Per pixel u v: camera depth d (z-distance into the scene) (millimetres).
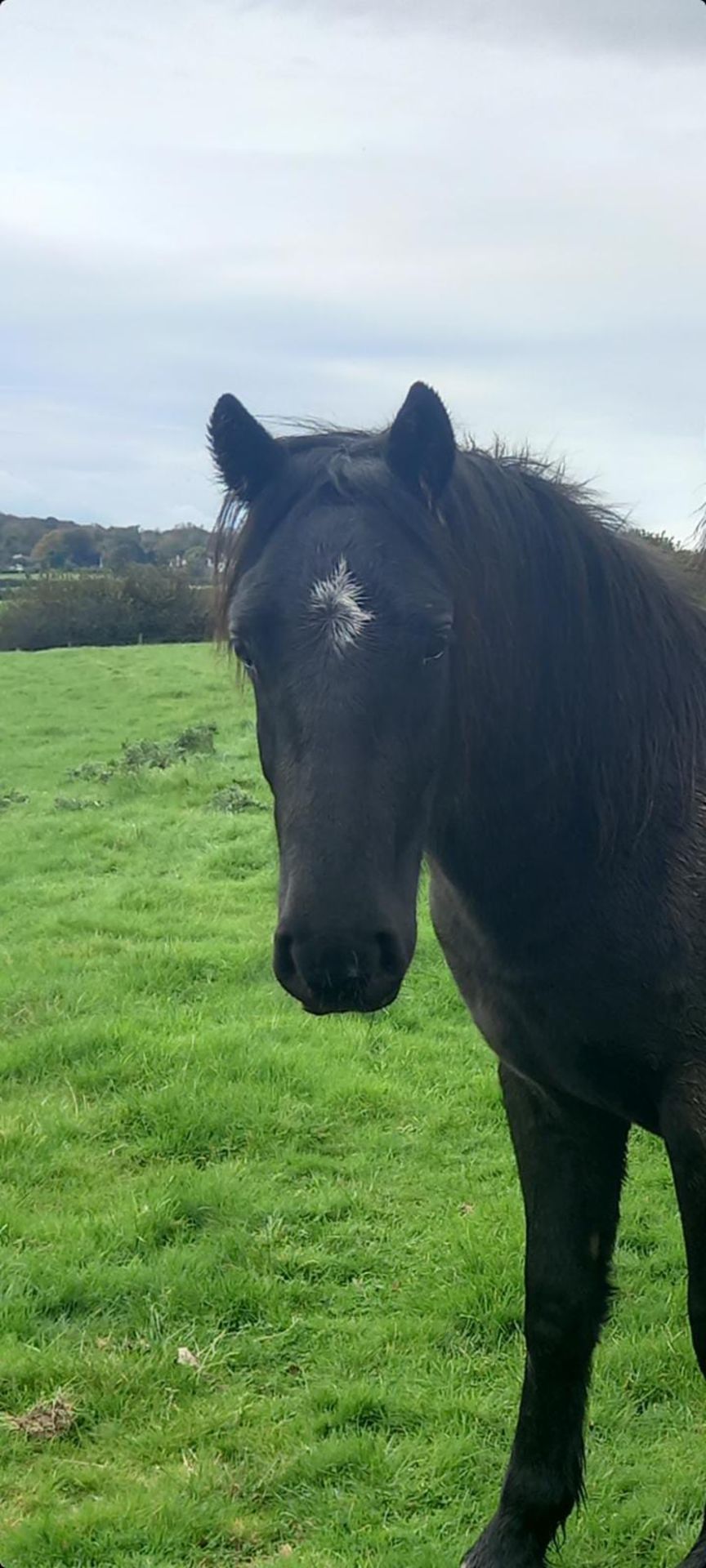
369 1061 6277
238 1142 5430
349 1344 4016
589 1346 3070
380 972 2316
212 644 3084
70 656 28938
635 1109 2867
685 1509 3307
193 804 13109
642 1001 2717
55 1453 3592
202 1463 3494
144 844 11297
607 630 2842
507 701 2701
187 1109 5559
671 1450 3529
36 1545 3225
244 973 7512
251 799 12797
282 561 2484
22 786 15344
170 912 8805
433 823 2729
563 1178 3041
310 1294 4312
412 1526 3279
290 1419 3689
